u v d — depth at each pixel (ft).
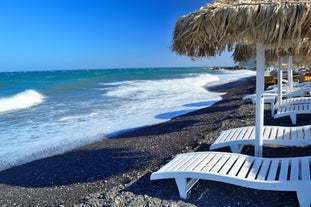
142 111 43.34
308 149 17.19
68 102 55.11
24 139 29.12
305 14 10.11
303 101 28.71
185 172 12.14
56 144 27.20
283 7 10.40
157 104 50.47
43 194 16.08
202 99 56.49
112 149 23.57
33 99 59.21
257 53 13.78
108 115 40.55
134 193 13.23
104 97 62.13
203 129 26.81
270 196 12.05
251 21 10.82
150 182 14.33
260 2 11.26
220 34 11.59
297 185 10.66
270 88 50.19
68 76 180.34
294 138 16.29
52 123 36.14
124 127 32.96
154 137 26.30
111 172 18.02
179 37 12.36
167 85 94.68
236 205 11.65
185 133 26.16
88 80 130.11
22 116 41.19
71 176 18.30
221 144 17.17
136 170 17.63
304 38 11.69
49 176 18.79
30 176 19.26
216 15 11.23
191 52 13.39
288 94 36.14
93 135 29.96
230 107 40.60
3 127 34.42
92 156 22.16
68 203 14.51
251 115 29.84
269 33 10.70
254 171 12.10
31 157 23.80
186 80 119.55
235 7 11.02
